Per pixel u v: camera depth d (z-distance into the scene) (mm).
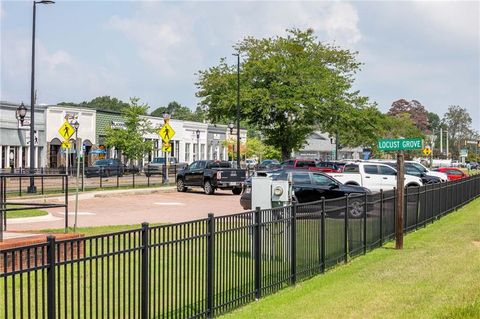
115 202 30188
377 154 89625
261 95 48625
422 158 105438
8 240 11914
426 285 11492
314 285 11875
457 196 30359
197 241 8812
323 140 109188
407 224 20516
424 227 22578
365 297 10641
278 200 13398
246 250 10234
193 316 8648
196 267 8766
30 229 17922
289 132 51312
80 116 60688
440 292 10773
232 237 9789
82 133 60969
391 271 13156
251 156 86625
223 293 9484
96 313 6945
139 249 7633
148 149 63875
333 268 13844
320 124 53875
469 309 9008
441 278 12109
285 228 11586
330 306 10016
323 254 13242
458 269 13062
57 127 58062
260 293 10633
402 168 17078
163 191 38188
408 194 20594
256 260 10523
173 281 8492
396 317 9156
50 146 57188
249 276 10312
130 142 62094
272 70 48938
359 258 15367
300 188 24609
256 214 10516
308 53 53531
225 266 9570
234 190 37688
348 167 33812
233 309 9781
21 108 43000
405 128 89562
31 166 33406
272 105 49000
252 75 50656
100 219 22797
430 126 156250
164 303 8125
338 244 14312
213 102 52125
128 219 23031
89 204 28703
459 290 10805
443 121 153125
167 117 43031
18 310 8477
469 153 126688
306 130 51875
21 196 28875
